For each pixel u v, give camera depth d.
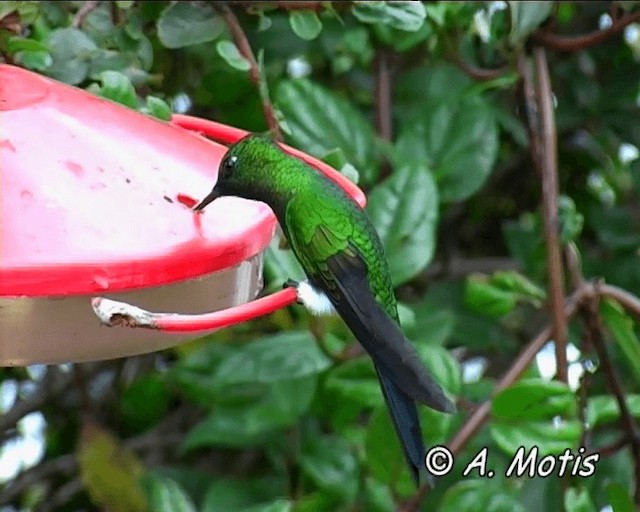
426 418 5.25
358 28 6.12
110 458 6.45
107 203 3.65
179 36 5.03
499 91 6.80
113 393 7.28
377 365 4.04
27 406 7.21
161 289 3.68
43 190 3.61
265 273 5.40
